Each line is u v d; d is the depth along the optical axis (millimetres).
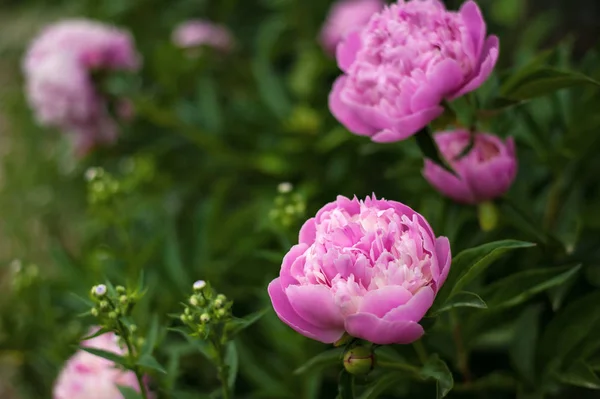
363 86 1421
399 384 1606
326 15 2510
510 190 1547
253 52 2715
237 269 1788
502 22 2377
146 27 2871
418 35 1408
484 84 1551
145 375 1525
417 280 1316
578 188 1623
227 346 1475
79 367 1547
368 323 1303
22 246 2461
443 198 1521
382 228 1329
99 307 1419
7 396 2047
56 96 2064
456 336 1509
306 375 1613
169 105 2305
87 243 1972
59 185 2664
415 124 1404
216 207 1841
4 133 3221
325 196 1938
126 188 1859
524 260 1582
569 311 1502
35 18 3396
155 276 1755
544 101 1652
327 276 1324
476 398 1598
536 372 1521
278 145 2002
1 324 1783
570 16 1843
